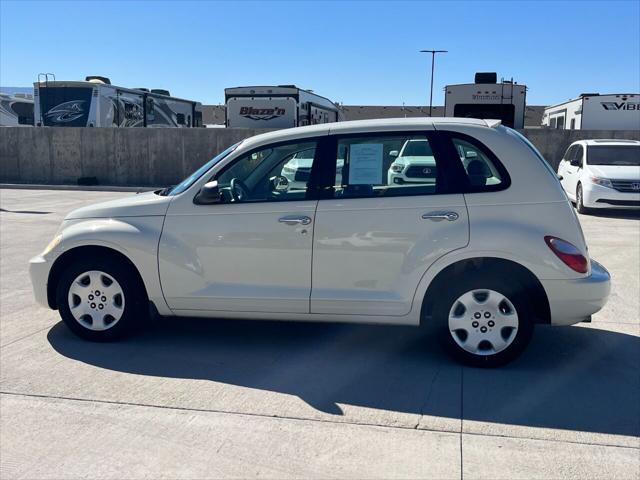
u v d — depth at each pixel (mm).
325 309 4926
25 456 3551
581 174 14359
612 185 13531
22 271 8125
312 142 5035
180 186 5492
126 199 5566
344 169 4930
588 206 13797
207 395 4336
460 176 4766
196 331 5734
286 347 5320
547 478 3330
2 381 4551
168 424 3914
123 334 5367
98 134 21672
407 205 4750
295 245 4895
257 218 4965
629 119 19719
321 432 3818
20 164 22266
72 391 4387
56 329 5746
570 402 4238
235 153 5168
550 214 4664
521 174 4715
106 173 21828
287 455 3557
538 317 4852
